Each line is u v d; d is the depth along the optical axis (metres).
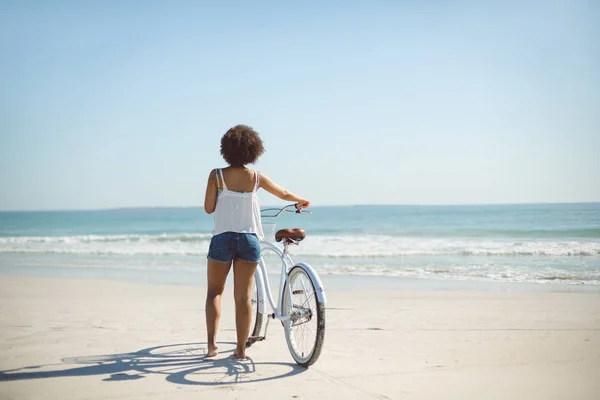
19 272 12.04
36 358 4.07
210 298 4.05
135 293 8.21
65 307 6.75
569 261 13.07
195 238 25.39
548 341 4.72
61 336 4.90
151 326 5.43
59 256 16.64
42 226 48.06
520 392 3.26
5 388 3.30
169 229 40.88
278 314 4.09
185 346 4.50
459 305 6.95
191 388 3.31
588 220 35.94
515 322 5.70
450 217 48.34
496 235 24.14
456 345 4.57
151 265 13.46
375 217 53.50
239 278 3.94
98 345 4.52
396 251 16.36
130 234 34.56
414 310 6.53
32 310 6.49
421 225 37.12
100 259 15.42
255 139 3.92
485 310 6.54
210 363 3.92
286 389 3.29
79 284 9.45
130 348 4.41
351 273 11.17
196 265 13.40
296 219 47.62
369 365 3.89
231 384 3.40
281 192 4.05
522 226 30.89
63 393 3.21
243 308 3.97
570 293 8.04
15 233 37.38
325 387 3.34
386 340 4.78
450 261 13.49
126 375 3.60
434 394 3.21
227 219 3.83
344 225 39.84
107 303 7.12
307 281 3.96
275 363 3.94
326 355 4.20
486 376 3.61
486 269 11.59
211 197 3.89
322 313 3.68
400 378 3.55
